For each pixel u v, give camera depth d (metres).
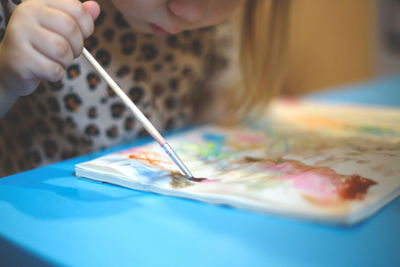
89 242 0.25
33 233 0.26
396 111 0.67
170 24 0.44
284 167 0.36
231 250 0.23
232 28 0.74
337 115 0.65
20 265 0.25
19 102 0.56
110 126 0.60
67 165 0.42
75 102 0.55
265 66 0.71
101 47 0.55
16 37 0.36
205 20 0.47
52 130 0.58
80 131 0.57
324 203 0.27
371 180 0.31
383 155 0.39
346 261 0.22
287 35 0.70
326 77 1.59
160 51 0.63
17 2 0.47
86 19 0.38
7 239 0.26
